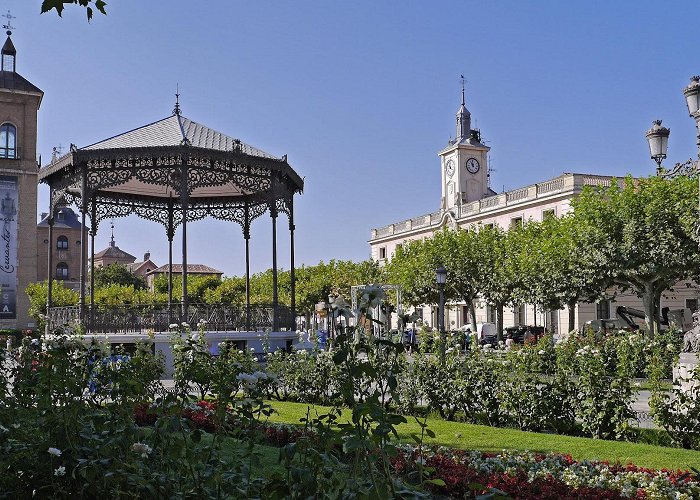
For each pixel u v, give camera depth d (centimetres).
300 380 1231
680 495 546
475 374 1016
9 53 4797
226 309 1814
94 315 1691
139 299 4169
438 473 608
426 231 5519
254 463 444
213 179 1716
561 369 953
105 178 1686
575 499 549
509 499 301
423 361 1086
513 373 984
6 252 4650
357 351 404
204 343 999
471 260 3603
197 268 7462
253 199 2114
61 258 7575
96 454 395
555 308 2906
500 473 626
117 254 10850
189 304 1819
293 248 1948
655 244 2428
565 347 1457
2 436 469
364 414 335
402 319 809
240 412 496
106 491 380
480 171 5334
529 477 610
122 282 7856
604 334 2359
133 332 1711
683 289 3747
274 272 1844
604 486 579
